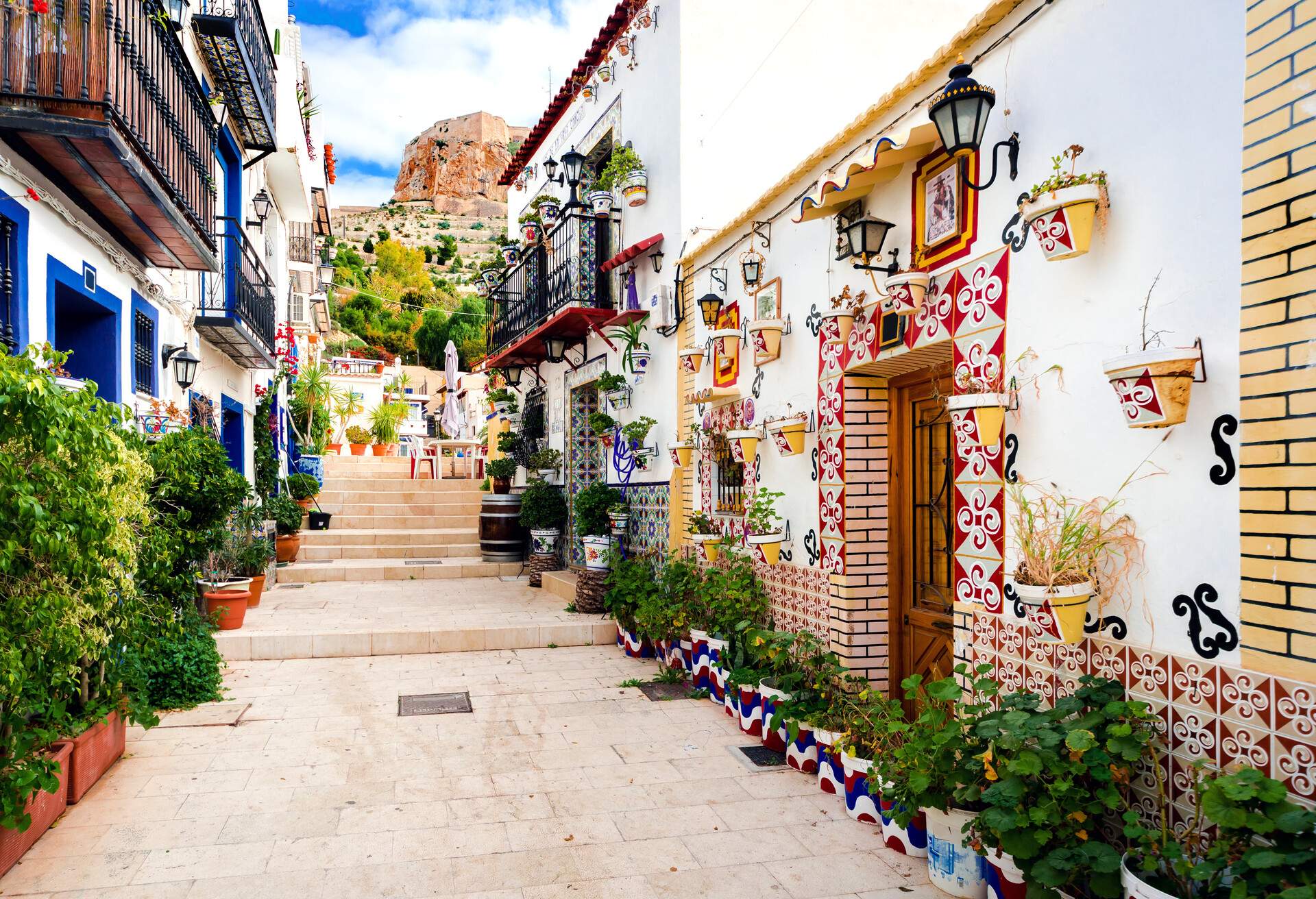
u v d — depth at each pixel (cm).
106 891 332
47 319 478
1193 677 257
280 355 1351
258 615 855
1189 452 260
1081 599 288
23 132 423
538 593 1033
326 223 2230
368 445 2161
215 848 372
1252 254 239
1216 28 252
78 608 335
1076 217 291
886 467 493
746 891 338
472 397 2748
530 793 439
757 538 563
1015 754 290
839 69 713
